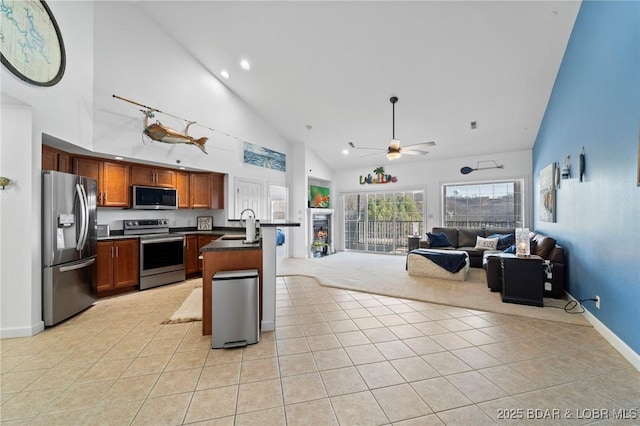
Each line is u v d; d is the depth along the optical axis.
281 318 2.93
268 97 5.38
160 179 4.47
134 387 1.73
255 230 2.98
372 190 7.89
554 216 4.02
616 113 2.27
